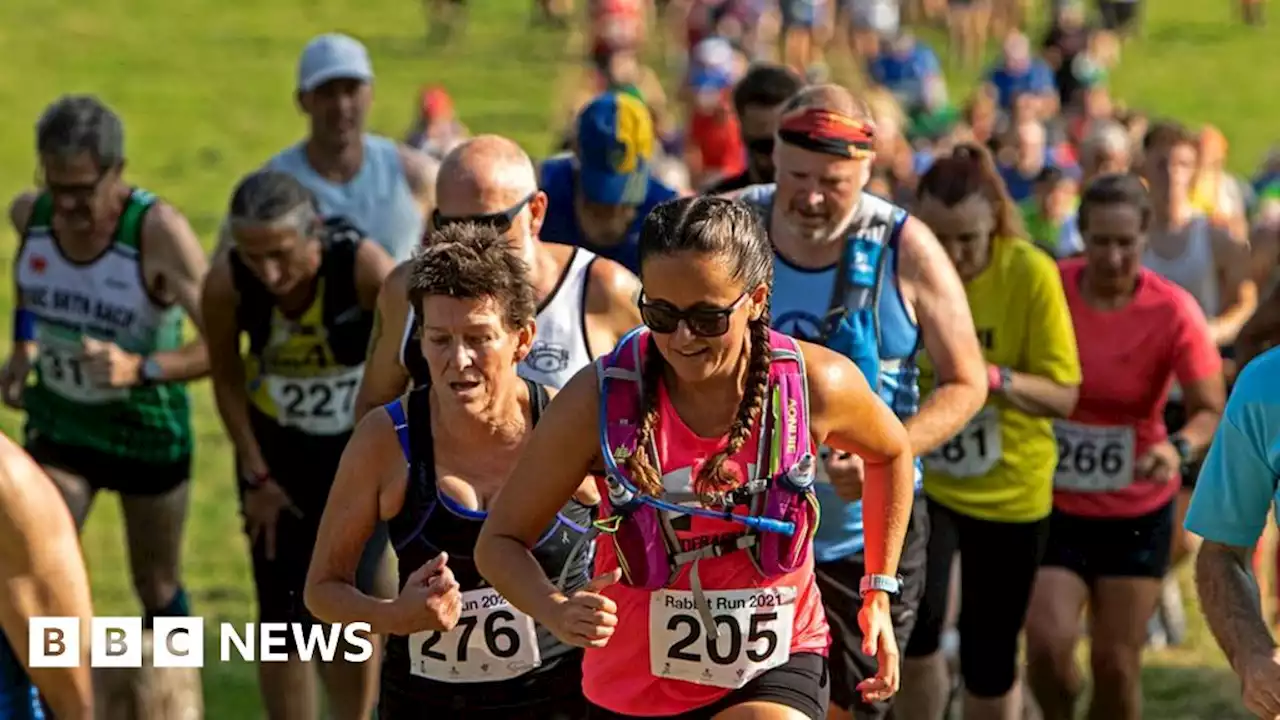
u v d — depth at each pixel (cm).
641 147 712
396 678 519
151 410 813
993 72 2667
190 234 802
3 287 1906
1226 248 953
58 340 812
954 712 820
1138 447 757
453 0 3831
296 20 4100
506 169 563
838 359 457
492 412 488
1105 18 3862
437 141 1994
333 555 493
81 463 824
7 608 401
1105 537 746
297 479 752
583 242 731
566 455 441
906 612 652
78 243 800
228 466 1326
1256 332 673
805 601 468
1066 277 760
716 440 439
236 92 3300
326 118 859
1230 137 2944
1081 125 2106
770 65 784
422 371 581
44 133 774
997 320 696
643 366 438
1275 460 471
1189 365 745
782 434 440
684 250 414
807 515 450
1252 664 470
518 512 445
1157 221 959
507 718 512
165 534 844
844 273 614
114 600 1005
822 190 597
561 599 430
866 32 3266
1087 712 761
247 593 1030
